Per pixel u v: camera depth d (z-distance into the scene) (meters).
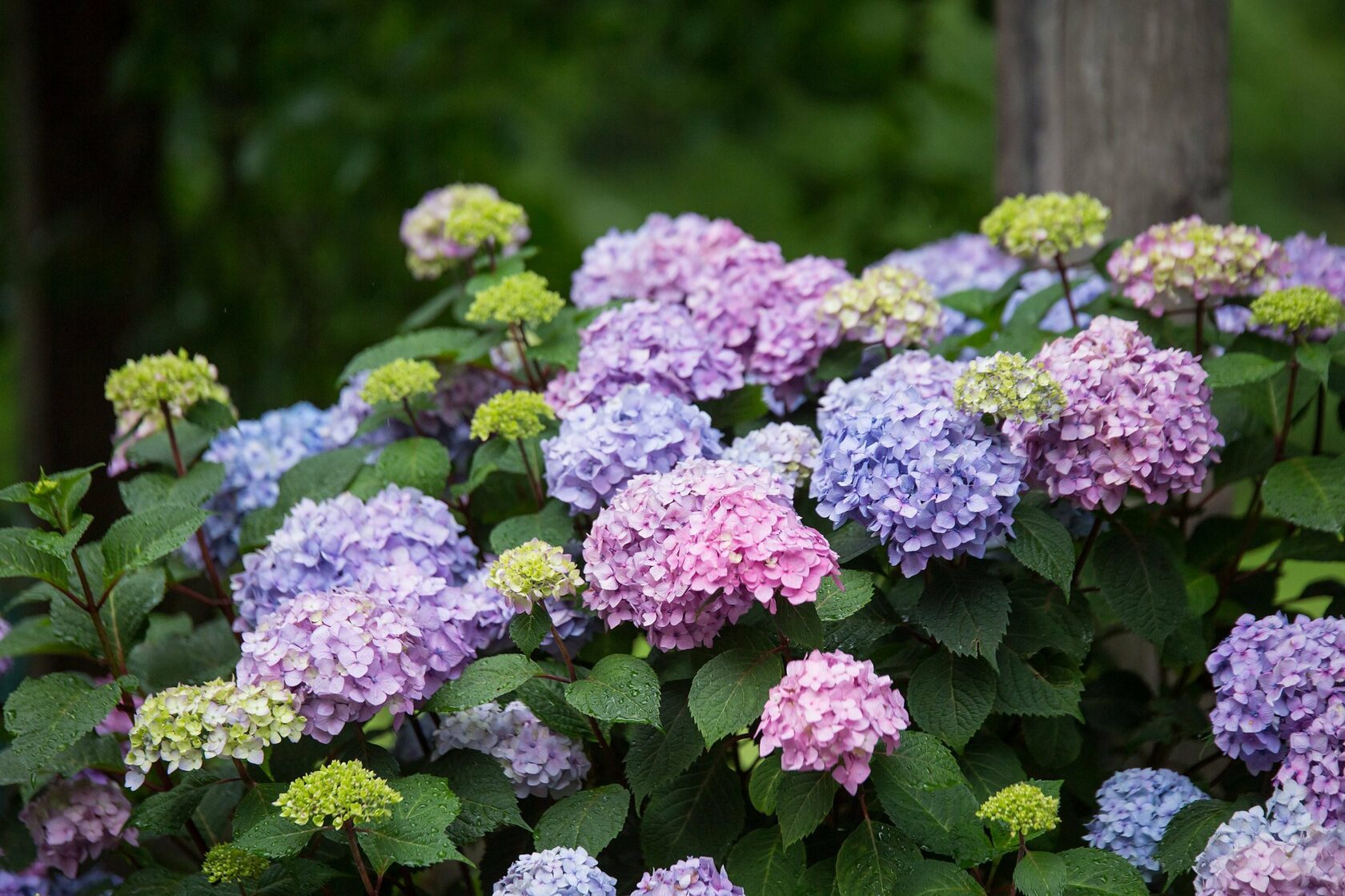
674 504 2.47
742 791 2.62
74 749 2.65
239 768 2.55
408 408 2.78
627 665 2.50
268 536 2.75
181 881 2.60
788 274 2.80
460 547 2.66
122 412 2.80
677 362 2.71
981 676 2.54
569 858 2.46
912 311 2.72
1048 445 2.54
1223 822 2.51
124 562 2.59
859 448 2.52
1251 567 2.85
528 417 2.66
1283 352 2.70
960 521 2.49
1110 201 3.08
